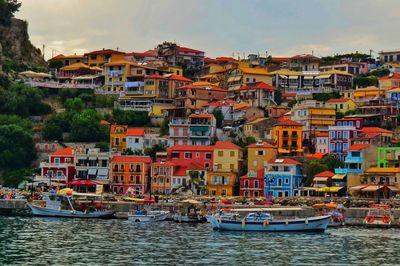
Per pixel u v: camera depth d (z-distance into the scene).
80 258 110.44
